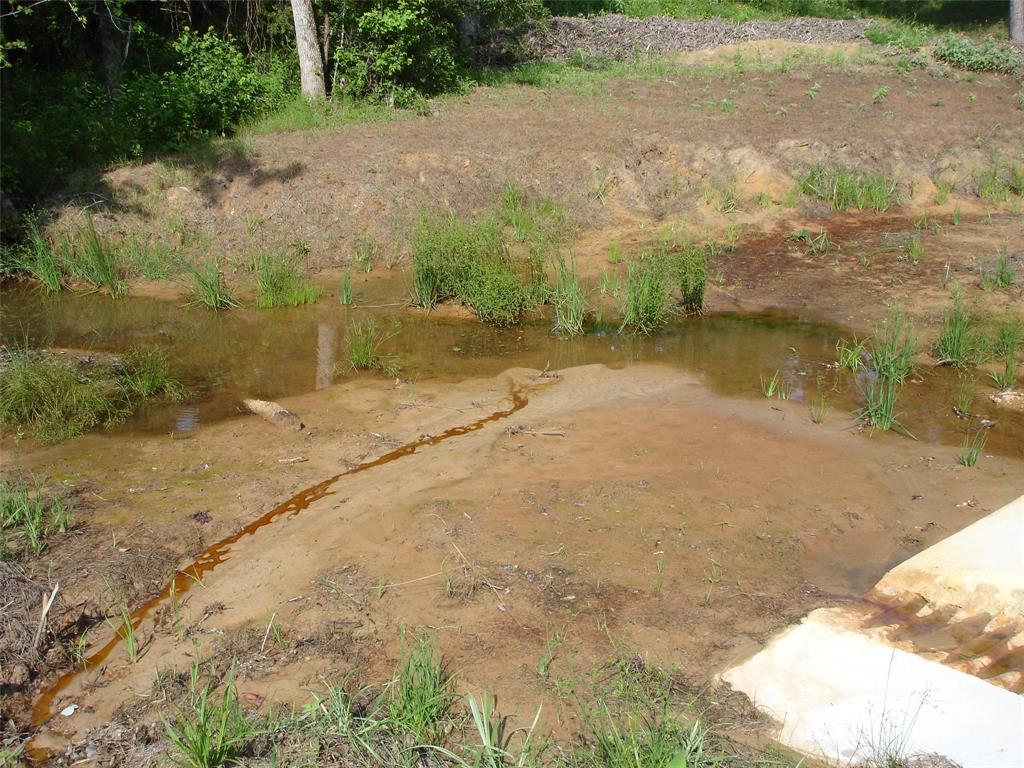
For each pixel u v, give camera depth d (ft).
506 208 44.04
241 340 33.45
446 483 22.30
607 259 41.06
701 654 16.22
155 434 25.48
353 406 27.35
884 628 16.80
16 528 20.17
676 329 34.12
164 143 47.96
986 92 58.39
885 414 25.70
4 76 50.01
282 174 43.96
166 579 18.90
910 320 33.76
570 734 14.28
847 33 72.49
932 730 14.11
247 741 14.10
